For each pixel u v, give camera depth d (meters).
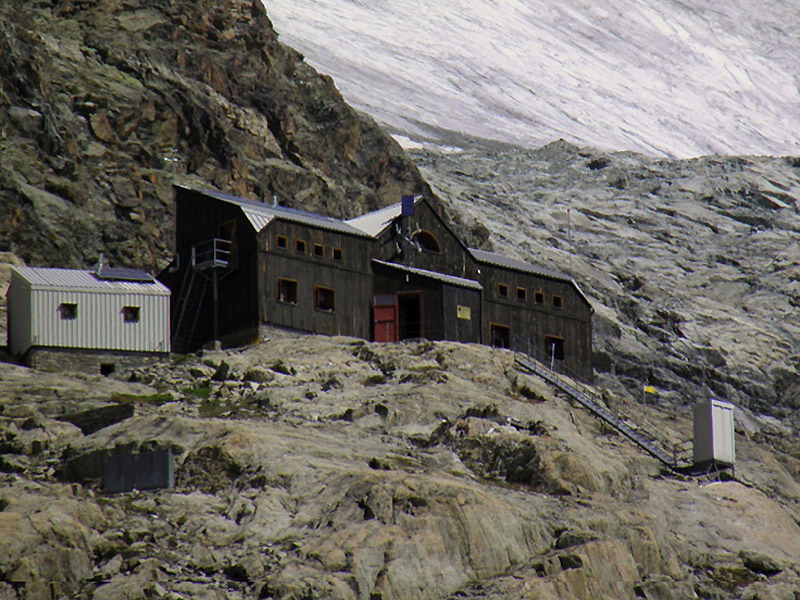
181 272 147.88
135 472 102.94
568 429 125.12
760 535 117.75
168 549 92.94
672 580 102.00
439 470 110.31
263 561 91.38
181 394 125.62
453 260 154.12
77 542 90.31
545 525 103.31
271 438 107.69
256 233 141.00
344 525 95.88
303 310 142.88
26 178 163.38
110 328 135.25
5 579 86.06
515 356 145.75
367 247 149.12
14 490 98.62
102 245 163.25
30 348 131.75
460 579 95.12
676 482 124.94
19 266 147.50
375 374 133.00
